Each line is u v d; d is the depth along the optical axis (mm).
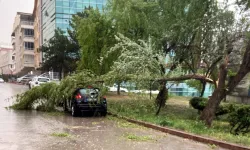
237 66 15422
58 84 17062
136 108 16312
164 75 14555
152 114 15055
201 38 15305
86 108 15242
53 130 10812
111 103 19312
